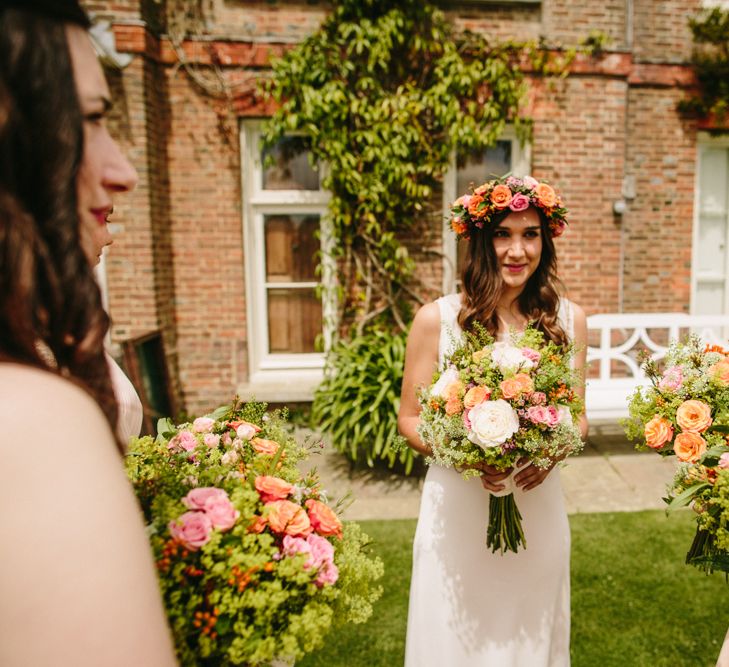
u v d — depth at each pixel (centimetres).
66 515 43
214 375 540
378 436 417
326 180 512
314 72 490
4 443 43
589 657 235
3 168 49
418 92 507
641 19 559
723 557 133
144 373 455
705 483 133
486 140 517
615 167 548
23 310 49
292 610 91
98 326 54
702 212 614
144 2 467
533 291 195
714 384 150
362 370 452
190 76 505
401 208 533
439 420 152
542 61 526
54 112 50
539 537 173
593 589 281
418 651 176
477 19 526
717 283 626
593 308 561
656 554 313
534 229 180
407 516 370
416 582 180
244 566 86
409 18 498
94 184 59
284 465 121
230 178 520
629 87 568
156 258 491
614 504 384
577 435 148
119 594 44
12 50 48
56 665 42
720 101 564
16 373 48
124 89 464
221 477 105
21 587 42
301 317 565
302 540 96
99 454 48
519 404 145
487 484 158
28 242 48
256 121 527
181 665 82
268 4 506
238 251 529
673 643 242
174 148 514
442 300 193
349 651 241
